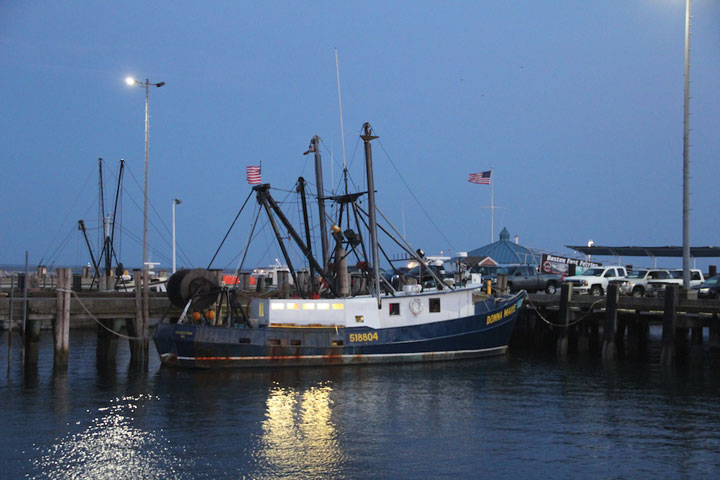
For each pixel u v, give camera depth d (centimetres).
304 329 3538
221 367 3459
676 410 2684
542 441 2303
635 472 2019
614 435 2359
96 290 5353
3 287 5044
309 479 1973
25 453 2183
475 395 2958
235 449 2227
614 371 3506
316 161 4081
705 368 3581
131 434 2377
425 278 5112
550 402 2830
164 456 2158
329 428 2456
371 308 3634
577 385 3156
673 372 3466
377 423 2523
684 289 3681
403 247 3834
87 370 3512
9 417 2577
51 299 3475
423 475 2005
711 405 2759
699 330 3978
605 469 2044
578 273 5041
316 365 3559
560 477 1988
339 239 3794
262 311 3591
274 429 2444
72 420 2544
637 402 2817
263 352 3484
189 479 1977
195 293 3616
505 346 4069
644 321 4188
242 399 2872
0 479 1972
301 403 2811
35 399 2858
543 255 5478
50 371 3484
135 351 3725
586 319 4234
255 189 3762
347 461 2117
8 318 3394
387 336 3641
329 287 3916
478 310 3897
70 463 2098
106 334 3781
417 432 2409
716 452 2184
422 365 3656
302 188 3884
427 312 3744
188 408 2720
